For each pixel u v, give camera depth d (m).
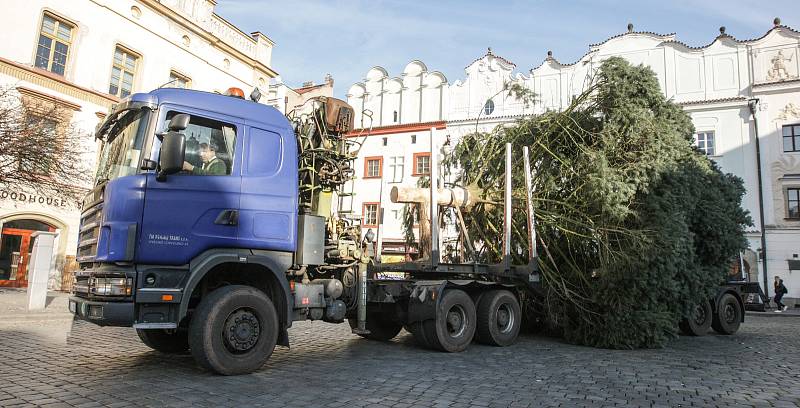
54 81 17.31
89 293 5.19
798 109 25.39
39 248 11.73
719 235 10.59
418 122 31.33
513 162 10.52
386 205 30.78
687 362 7.63
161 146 5.41
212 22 22.91
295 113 7.95
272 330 5.90
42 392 4.72
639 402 5.10
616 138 9.63
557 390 5.55
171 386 5.10
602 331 8.97
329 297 6.93
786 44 25.84
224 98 6.19
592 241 9.34
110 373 5.66
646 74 10.19
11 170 14.00
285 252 6.34
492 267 9.28
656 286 8.62
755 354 8.65
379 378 5.89
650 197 9.18
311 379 5.72
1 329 8.95
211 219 5.72
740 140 26.02
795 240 24.92
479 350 8.39
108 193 5.35
